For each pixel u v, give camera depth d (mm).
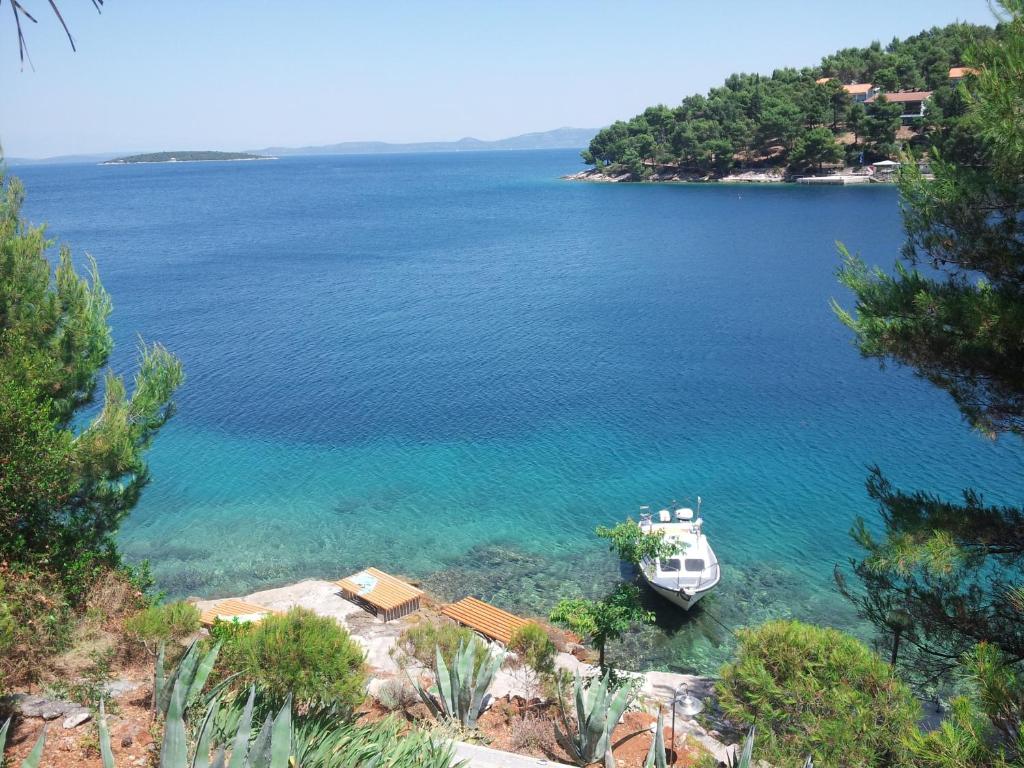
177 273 94062
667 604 24750
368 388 48031
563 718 12281
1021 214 10055
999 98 9305
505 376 50219
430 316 69500
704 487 33250
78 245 120562
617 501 32188
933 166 10750
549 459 36625
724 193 175250
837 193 158250
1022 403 10555
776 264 88875
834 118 182625
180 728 6059
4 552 12055
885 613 11266
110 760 6020
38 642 10500
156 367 15953
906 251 11180
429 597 25031
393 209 182000
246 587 25922
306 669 10117
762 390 46094
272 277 91062
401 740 8734
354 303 75688
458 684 12148
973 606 10586
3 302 14078
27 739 8352
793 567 26781
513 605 24734
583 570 26891
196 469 35750
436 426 41312
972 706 7848
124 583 13383
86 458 13578
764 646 11414
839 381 47344
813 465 35156
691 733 13758
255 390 47625
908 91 176000
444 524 30422
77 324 14859
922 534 10336
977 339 9992
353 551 28359
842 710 9523
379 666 17391
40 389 13789
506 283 85312
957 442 37125
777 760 9680
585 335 61031
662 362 52656
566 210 162875
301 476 35000
